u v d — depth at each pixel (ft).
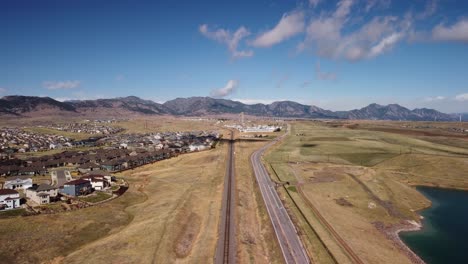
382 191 343.26
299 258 187.83
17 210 264.31
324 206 287.89
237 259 189.57
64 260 187.11
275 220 247.29
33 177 407.23
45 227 228.63
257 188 342.85
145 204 294.46
